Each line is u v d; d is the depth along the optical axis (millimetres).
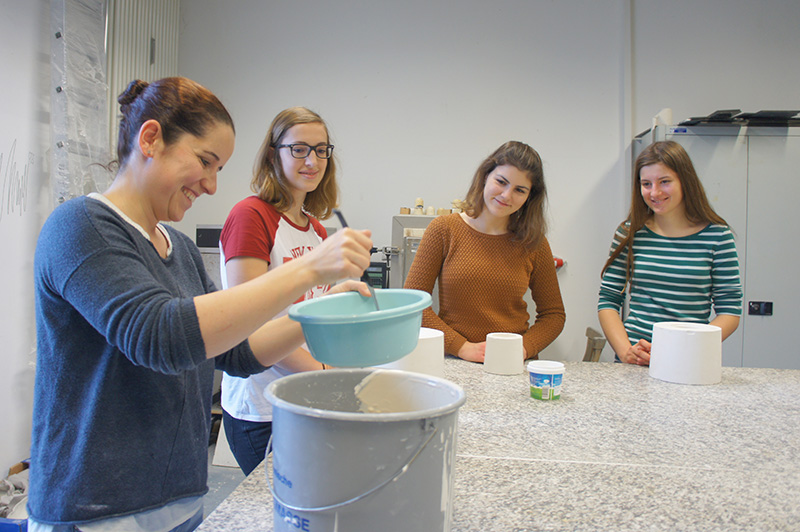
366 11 3248
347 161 3275
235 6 3330
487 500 703
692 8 3053
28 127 2281
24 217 2271
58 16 2359
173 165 761
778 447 902
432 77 3215
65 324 721
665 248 1760
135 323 624
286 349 920
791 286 2664
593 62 3117
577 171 3133
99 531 734
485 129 3186
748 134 2650
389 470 502
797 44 3008
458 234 1708
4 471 2195
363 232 695
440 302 1748
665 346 1371
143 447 771
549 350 3154
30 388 2309
